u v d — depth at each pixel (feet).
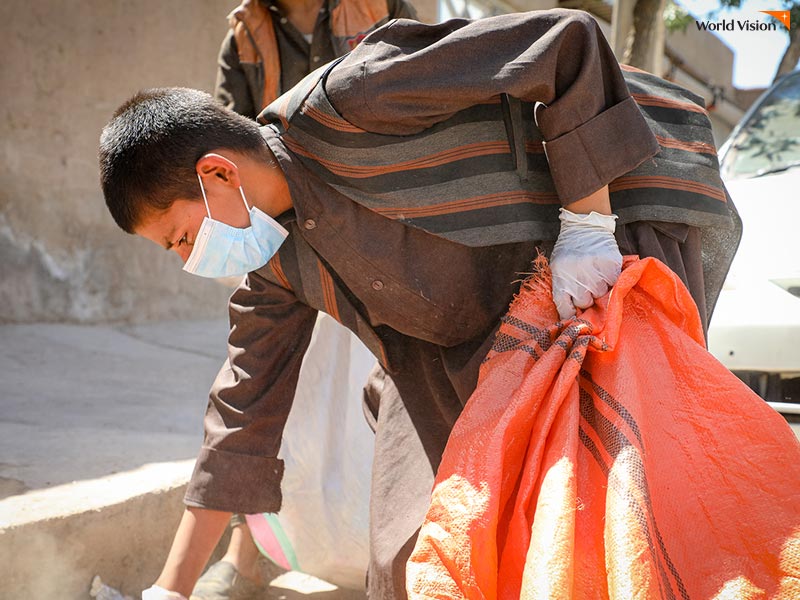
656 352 5.10
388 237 5.54
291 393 6.65
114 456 9.41
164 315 20.77
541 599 4.09
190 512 6.50
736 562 4.55
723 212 5.98
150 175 5.19
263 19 9.97
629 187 5.71
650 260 5.17
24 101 18.17
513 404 4.81
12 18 17.87
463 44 5.16
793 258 9.45
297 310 6.43
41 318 18.38
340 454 8.33
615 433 4.59
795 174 11.02
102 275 19.56
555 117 5.26
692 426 4.87
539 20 5.24
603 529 4.48
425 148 5.38
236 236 5.40
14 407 11.85
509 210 5.49
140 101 5.41
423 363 6.35
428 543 4.69
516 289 5.72
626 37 19.79
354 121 5.26
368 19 9.98
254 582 8.47
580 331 4.98
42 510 7.53
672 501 4.70
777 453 4.76
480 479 4.66
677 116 6.06
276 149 5.51
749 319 8.86
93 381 14.02
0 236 17.93
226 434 6.44
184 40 20.84
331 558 8.30
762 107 13.00
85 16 18.99
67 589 7.52
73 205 19.10
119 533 7.93
